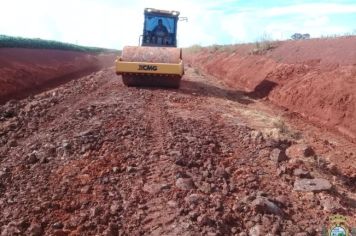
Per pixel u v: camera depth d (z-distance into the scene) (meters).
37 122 10.80
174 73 15.60
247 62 25.92
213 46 41.62
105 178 6.85
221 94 17.94
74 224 5.53
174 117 11.16
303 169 7.99
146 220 5.66
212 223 5.59
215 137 9.65
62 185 6.61
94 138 8.70
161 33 18.58
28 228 5.43
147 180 6.86
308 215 6.30
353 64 15.06
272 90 18.56
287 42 25.58
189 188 6.59
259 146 9.11
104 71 25.86
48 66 27.36
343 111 13.16
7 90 17.95
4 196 6.32
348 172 8.81
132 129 9.55
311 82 16.17
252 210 6.08
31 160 7.66
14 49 28.23
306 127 13.24
